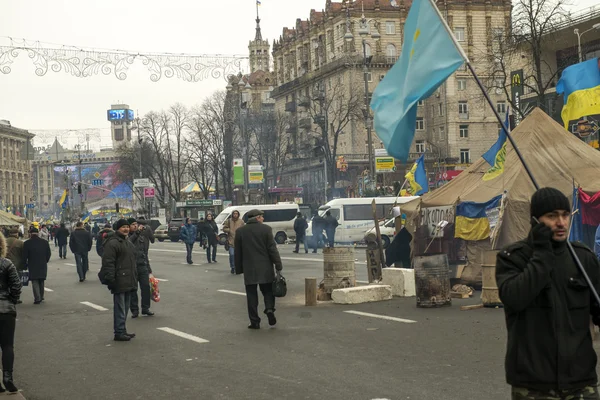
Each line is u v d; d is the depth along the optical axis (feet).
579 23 170.60
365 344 35.29
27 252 60.75
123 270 39.42
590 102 45.83
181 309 52.75
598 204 56.13
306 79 309.83
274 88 342.64
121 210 391.04
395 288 55.36
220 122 274.98
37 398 27.22
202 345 36.86
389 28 285.02
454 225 61.00
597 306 13.07
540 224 12.75
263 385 27.43
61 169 501.15
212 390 26.99
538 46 134.00
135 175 331.77
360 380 27.55
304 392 26.05
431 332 38.19
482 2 277.44
